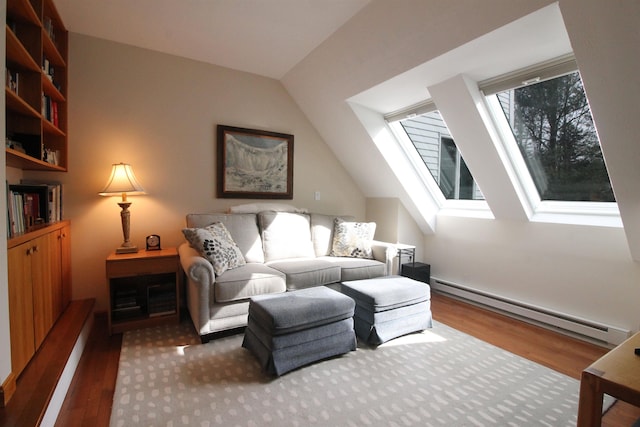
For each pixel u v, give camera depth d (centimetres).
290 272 284
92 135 294
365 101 334
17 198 189
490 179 305
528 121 270
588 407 123
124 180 281
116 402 175
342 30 271
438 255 405
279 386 192
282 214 355
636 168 203
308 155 415
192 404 174
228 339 255
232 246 290
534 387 196
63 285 257
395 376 205
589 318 266
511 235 322
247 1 239
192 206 341
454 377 205
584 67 183
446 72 258
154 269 275
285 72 364
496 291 336
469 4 195
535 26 192
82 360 223
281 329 201
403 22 232
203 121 343
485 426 162
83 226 293
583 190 273
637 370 124
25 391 151
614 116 191
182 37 292
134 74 309
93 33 287
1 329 138
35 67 203
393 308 255
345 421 163
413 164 388
